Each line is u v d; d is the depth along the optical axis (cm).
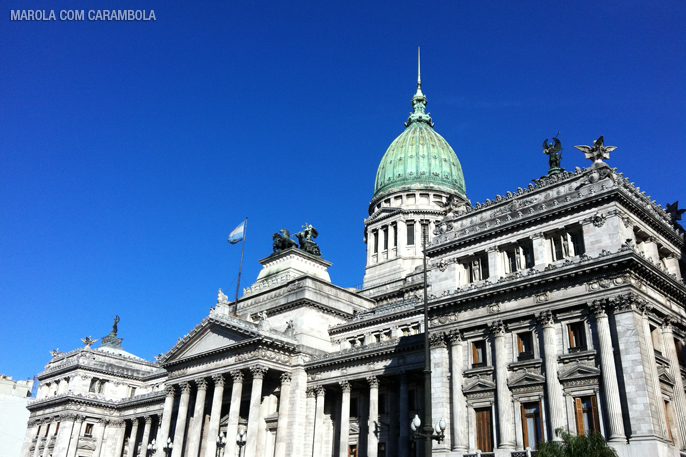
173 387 10538
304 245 11975
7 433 16150
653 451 4928
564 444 4962
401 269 12425
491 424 6122
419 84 15900
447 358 6719
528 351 6122
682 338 6234
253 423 8856
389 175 14038
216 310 10156
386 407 8631
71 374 13512
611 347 5500
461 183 14125
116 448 13112
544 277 6066
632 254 5516
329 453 9094
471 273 7050
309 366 9362
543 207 6494
